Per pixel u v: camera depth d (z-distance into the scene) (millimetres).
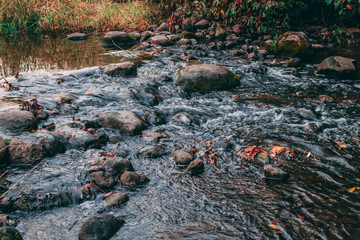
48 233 2301
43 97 4656
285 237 2248
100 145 3520
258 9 8656
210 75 5348
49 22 10117
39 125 3883
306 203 2615
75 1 11289
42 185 2734
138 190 2811
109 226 2295
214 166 3178
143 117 4188
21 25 10102
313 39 8352
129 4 11453
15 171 3002
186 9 9438
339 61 5828
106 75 5820
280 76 5992
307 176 3000
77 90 5125
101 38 8938
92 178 2857
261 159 3270
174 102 4871
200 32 9062
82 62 6695
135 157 3320
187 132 3922
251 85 5586
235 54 7301
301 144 3586
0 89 5031
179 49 7816
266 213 2496
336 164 3203
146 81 5469
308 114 4328
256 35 8695
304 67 6469
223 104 4801
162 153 3383
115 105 4594
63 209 2566
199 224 2389
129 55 7293
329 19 8883
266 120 4250
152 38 8422
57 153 3252
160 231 2318
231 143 3592
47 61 6766
